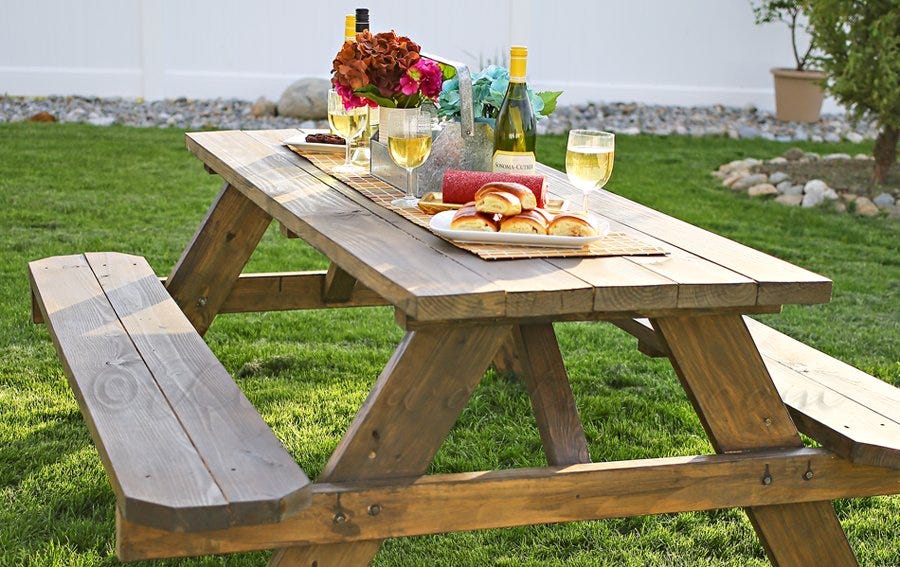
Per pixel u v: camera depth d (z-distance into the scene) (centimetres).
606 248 219
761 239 568
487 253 208
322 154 318
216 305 352
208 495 172
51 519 264
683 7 997
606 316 206
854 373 255
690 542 269
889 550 268
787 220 614
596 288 189
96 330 263
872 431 217
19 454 297
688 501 211
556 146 801
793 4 922
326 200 254
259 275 360
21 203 584
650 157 785
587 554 263
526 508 202
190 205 602
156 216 574
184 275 346
